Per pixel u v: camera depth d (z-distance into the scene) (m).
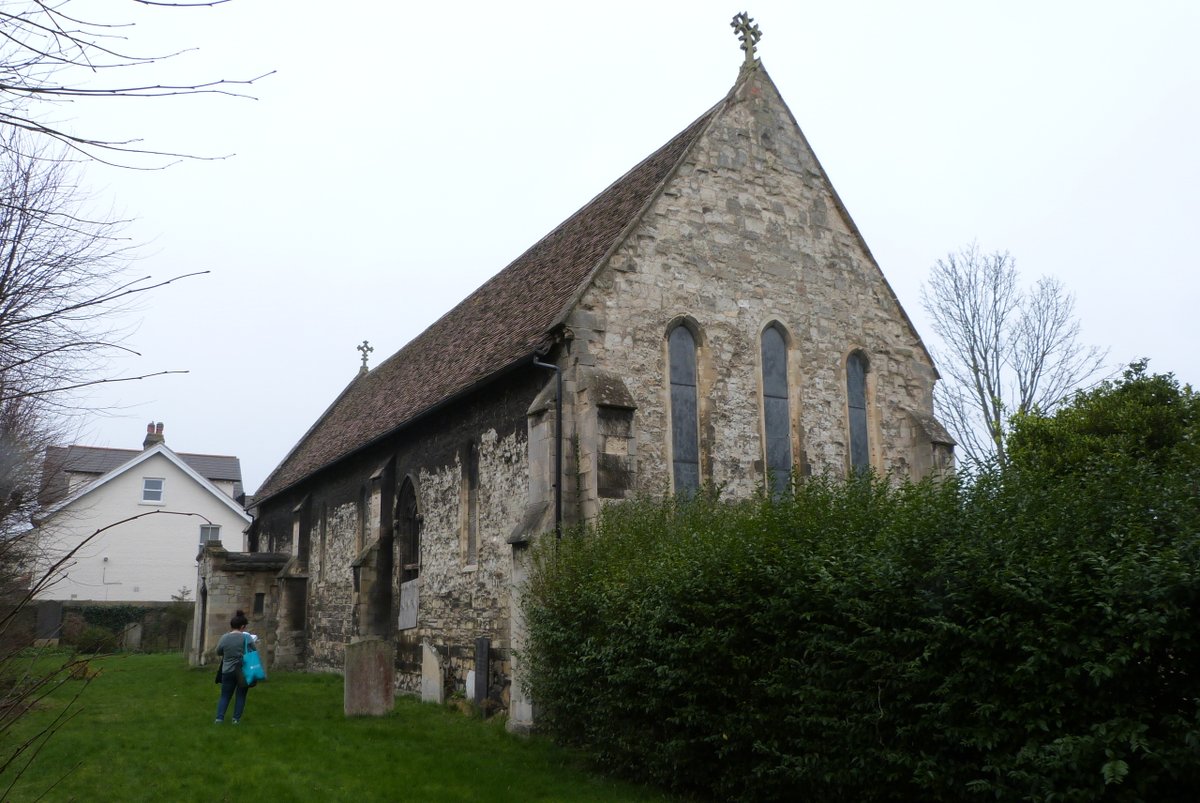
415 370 25.42
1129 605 6.11
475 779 11.05
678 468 15.50
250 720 15.39
